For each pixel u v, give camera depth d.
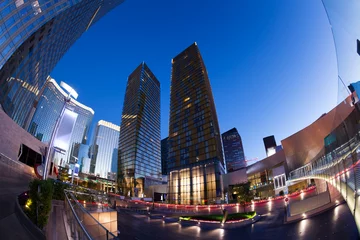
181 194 86.25
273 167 67.19
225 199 71.25
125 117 168.38
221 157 92.88
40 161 44.66
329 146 17.08
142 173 140.25
